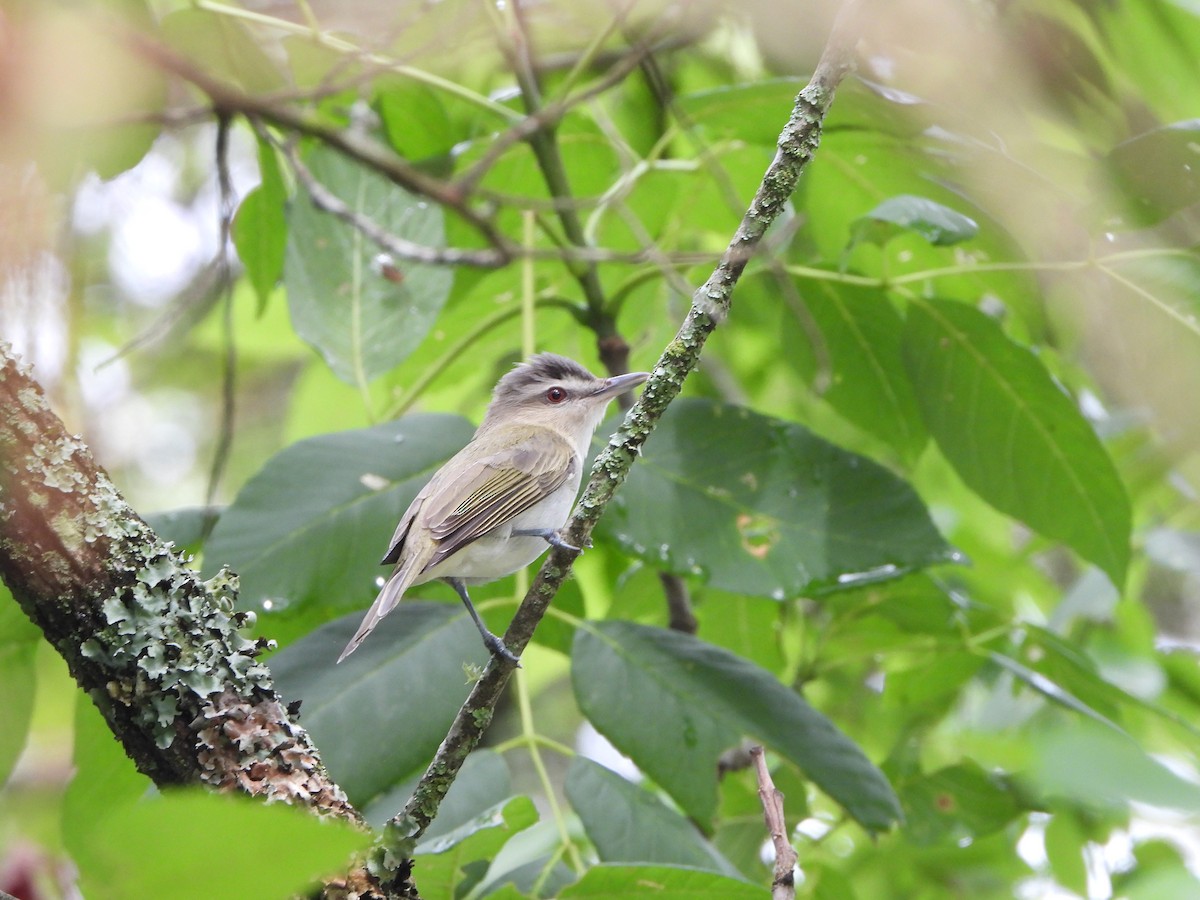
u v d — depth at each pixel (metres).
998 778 10.81
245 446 19.03
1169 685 12.16
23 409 5.68
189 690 5.66
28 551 5.61
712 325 6.54
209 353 18.11
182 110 8.66
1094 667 10.39
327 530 8.55
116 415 18.28
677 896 7.10
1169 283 9.60
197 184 13.77
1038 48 9.83
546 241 11.83
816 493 8.90
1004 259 10.60
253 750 5.63
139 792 7.87
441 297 10.02
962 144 9.63
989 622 11.09
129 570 5.75
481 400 13.78
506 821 7.18
